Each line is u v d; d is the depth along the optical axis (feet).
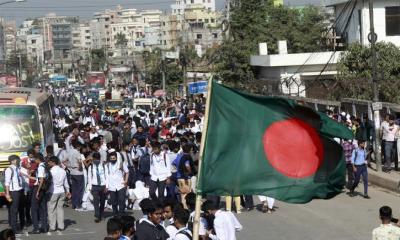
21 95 71.10
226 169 27.73
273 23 200.64
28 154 58.75
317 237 53.52
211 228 37.19
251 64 179.63
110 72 417.69
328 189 27.61
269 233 55.06
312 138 27.63
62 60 597.52
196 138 72.74
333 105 118.62
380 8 146.72
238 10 194.18
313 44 201.77
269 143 27.76
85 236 55.21
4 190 58.29
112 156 61.11
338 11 164.55
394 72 130.62
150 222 34.17
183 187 62.39
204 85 193.47
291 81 153.58
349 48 136.56
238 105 27.96
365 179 72.23
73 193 67.97
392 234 33.09
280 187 27.58
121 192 61.31
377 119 83.46
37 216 56.44
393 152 83.66
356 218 61.21
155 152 64.39
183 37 478.59
